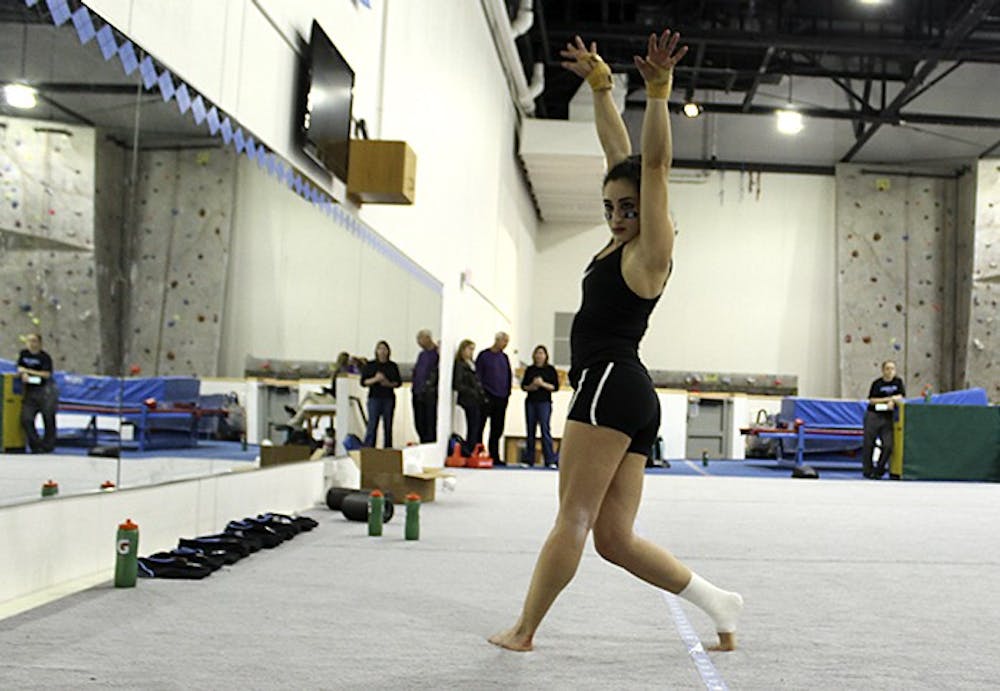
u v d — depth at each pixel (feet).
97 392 10.60
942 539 17.21
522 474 30.78
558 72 57.36
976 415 36.37
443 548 14.21
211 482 14.25
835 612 10.42
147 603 9.66
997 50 49.37
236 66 14.84
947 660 8.34
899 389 37.32
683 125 64.85
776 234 64.54
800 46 48.39
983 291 60.18
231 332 14.64
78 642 8.01
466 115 35.37
